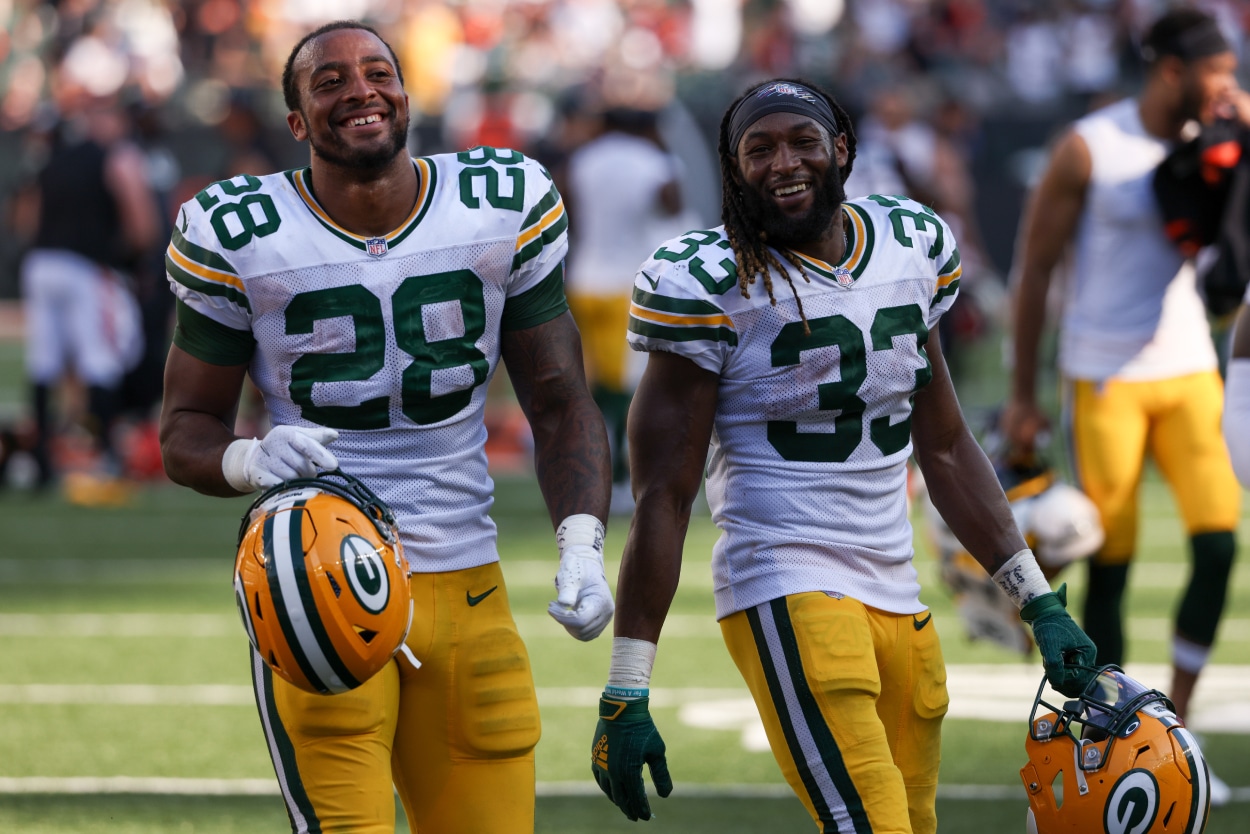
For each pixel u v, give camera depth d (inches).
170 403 375.9
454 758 378.6
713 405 387.2
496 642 380.8
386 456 373.4
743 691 718.5
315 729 360.2
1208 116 585.0
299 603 335.0
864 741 374.0
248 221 366.0
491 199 376.8
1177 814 382.0
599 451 382.3
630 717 379.9
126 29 2415.1
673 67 2519.7
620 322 1145.4
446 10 2598.4
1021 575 408.2
